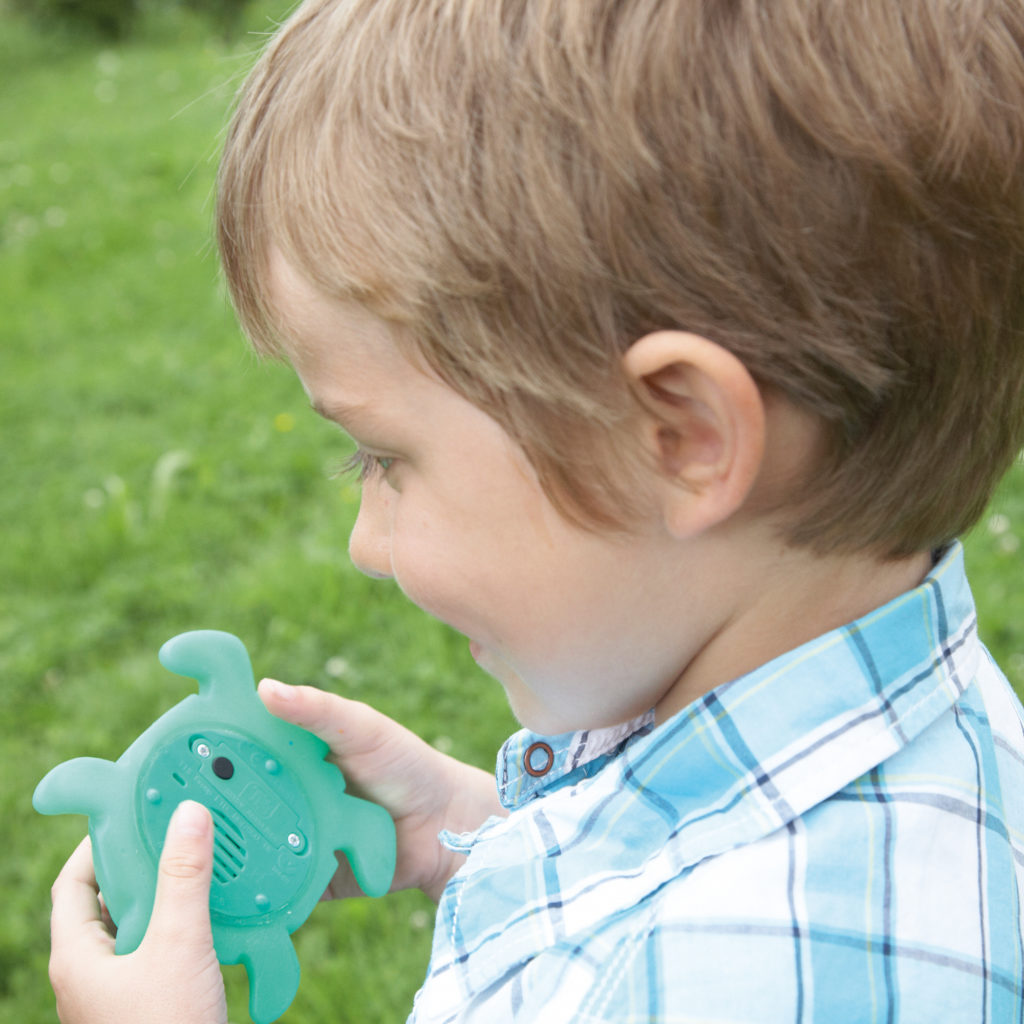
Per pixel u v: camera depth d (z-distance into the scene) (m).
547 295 0.62
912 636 0.75
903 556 0.74
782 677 0.73
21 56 8.99
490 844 0.84
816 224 0.61
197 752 1.02
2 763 2.70
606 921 0.72
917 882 0.68
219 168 0.78
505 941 0.76
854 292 0.62
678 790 0.75
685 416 0.64
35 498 3.76
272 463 3.80
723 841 0.70
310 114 0.69
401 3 0.67
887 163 0.60
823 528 0.69
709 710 0.74
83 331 4.90
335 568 3.16
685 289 0.61
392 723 1.13
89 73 8.56
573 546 0.70
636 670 0.75
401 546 0.74
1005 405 0.70
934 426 0.67
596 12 0.61
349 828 1.06
